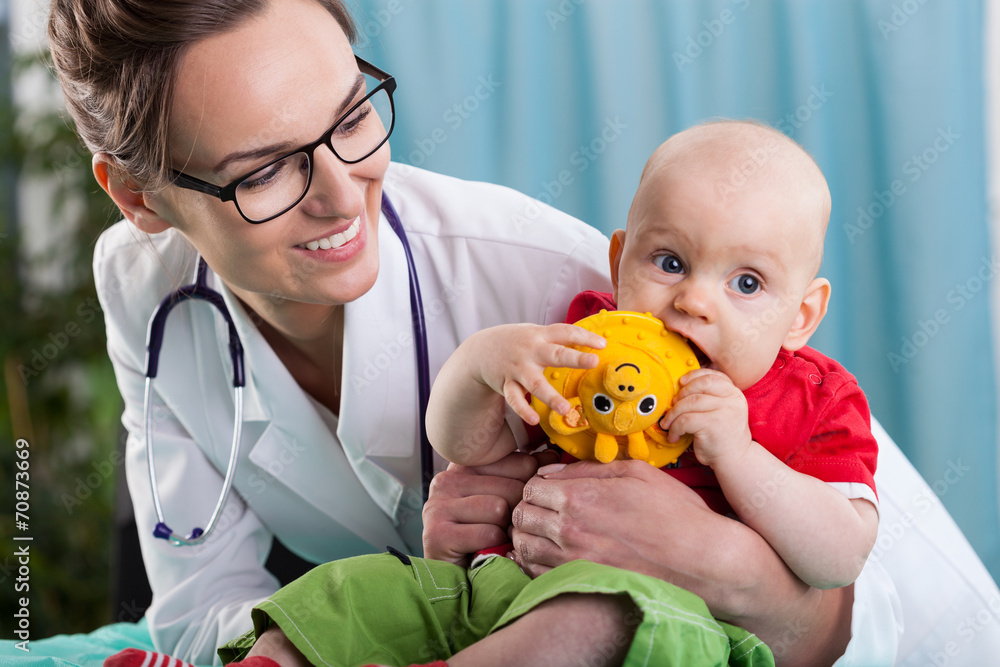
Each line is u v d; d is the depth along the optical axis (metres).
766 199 0.83
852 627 0.89
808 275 0.87
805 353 0.95
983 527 2.02
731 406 0.80
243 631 1.13
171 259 1.25
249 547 1.33
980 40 1.97
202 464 1.30
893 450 1.17
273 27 0.87
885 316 2.03
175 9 0.85
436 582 0.88
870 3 1.97
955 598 1.07
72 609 2.51
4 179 2.64
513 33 2.01
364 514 1.28
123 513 1.59
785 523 0.80
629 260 0.88
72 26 0.96
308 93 0.88
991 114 2.04
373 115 0.97
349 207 0.90
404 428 1.15
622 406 0.79
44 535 2.54
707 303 0.82
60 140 2.56
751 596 0.81
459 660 0.72
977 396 2.01
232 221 0.91
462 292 1.17
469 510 0.94
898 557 1.06
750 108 2.01
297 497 1.29
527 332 0.82
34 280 2.67
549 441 1.03
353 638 0.80
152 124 0.89
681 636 0.72
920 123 1.98
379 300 1.12
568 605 0.73
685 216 0.83
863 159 2.00
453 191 1.25
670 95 2.03
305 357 1.20
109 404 2.66
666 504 0.81
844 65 1.99
